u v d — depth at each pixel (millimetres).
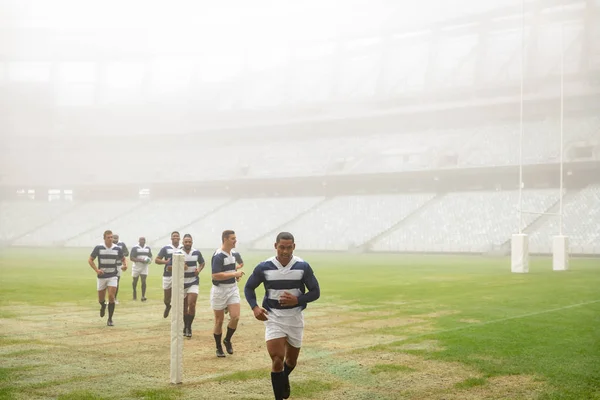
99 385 8688
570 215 60844
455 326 14359
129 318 16297
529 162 65875
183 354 11094
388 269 38562
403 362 10164
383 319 15797
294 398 7961
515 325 14258
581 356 10570
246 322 15391
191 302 12969
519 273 34438
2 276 32188
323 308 18281
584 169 63219
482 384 8672
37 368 9859
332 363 10117
